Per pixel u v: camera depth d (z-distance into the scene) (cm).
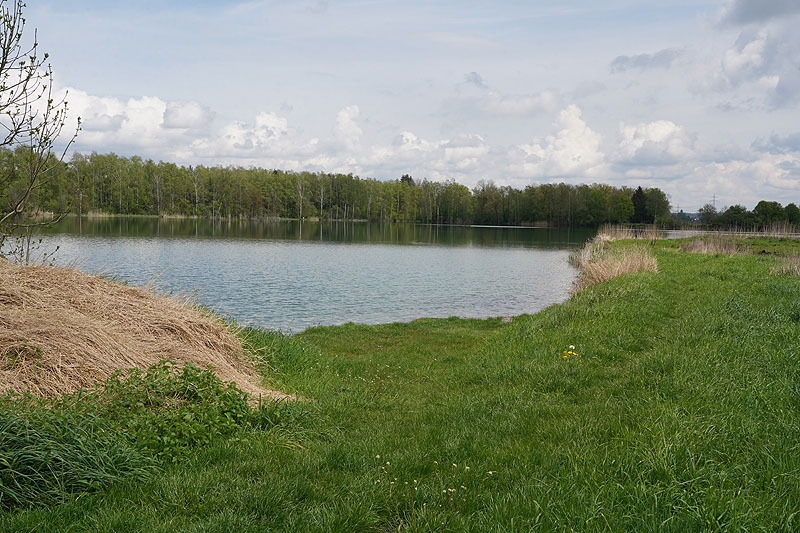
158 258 3422
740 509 328
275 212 12019
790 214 7894
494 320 1703
